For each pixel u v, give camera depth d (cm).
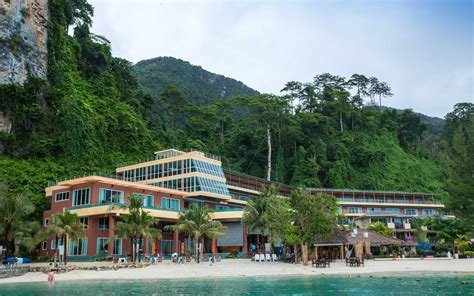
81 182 5534
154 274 3816
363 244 6094
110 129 9050
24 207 4844
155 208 5744
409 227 9375
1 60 7719
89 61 10619
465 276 3659
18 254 5412
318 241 5212
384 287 2945
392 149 13662
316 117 12319
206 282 3275
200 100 18475
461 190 3553
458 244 6981
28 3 8400
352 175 11719
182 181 6888
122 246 5359
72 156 7725
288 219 4916
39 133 7794
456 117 14175
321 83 15312
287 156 12025
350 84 15775
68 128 7856
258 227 5578
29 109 7662
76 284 3159
